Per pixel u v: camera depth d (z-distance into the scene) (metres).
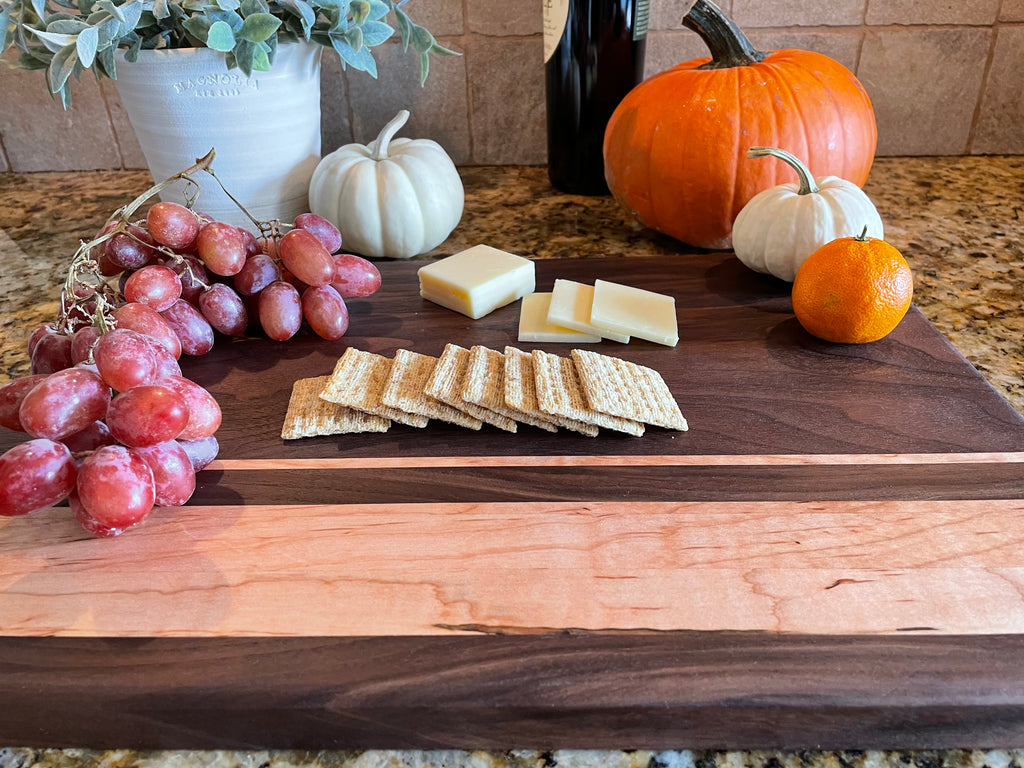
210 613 0.50
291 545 0.56
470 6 1.24
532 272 0.91
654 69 1.30
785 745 0.46
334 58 1.28
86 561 0.55
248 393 0.75
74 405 0.53
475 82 1.31
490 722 0.45
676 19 1.25
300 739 0.46
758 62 1.03
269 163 0.99
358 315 0.88
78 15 0.90
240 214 1.02
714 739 0.45
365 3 0.92
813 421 0.68
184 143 0.94
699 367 0.76
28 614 0.51
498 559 0.54
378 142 1.04
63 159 1.39
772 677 0.45
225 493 0.61
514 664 0.46
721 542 0.55
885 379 0.73
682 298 0.90
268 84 0.93
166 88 0.89
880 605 0.49
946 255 1.02
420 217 1.02
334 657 0.47
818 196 0.87
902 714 0.44
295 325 0.81
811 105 0.98
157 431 0.53
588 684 0.45
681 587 0.51
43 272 1.04
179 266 0.80
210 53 0.87
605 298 0.86
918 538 0.55
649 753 0.46
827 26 1.25
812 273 0.77
